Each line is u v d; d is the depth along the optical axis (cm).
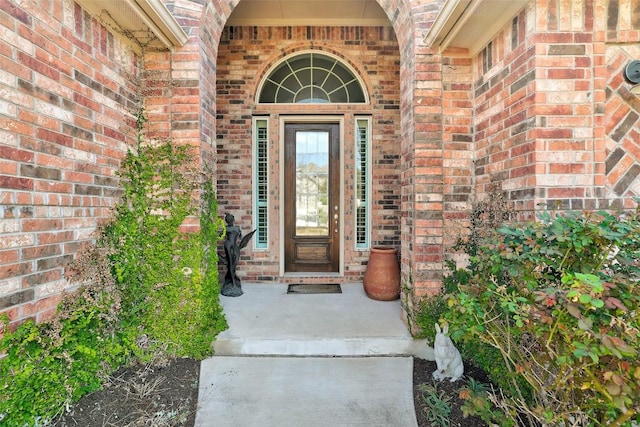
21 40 168
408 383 233
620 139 202
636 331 127
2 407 162
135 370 243
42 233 181
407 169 301
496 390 217
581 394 146
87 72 214
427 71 278
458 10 227
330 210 455
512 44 225
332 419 203
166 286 263
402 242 316
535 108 202
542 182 201
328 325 294
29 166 173
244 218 439
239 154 438
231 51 435
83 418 193
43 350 180
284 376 239
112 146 237
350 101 445
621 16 201
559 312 132
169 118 269
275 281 441
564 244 153
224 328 285
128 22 231
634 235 142
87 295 210
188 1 265
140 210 262
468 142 281
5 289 161
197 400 216
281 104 437
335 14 416
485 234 260
